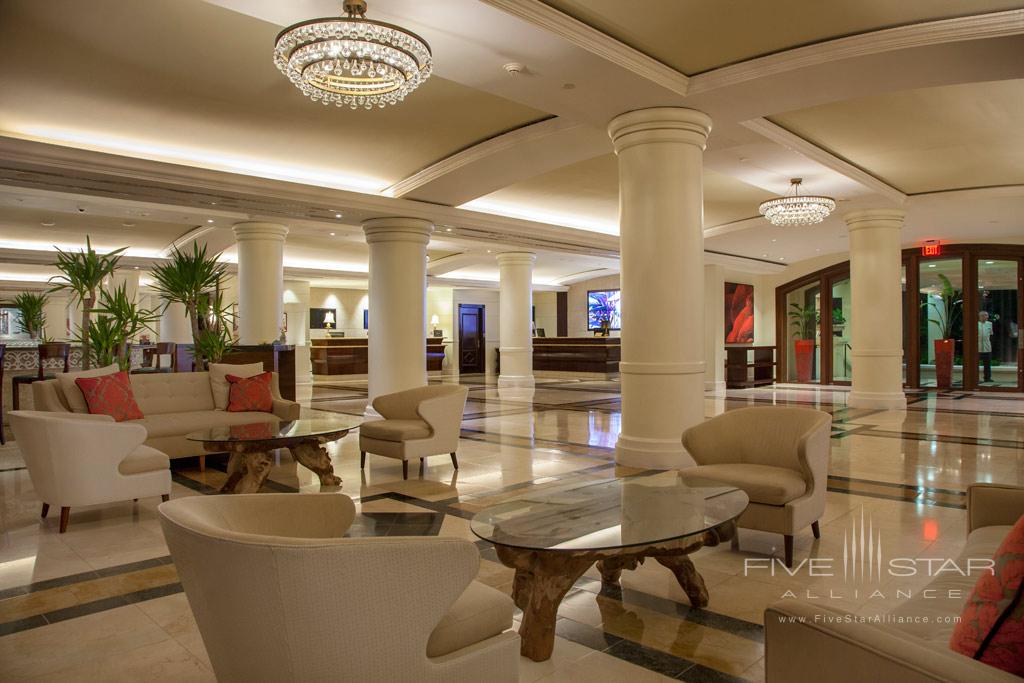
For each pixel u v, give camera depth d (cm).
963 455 671
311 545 168
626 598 321
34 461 443
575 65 506
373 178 916
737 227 1236
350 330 2073
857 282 1113
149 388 664
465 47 476
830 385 1667
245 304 1111
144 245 1406
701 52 524
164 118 675
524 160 771
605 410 1088
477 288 2141
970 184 987
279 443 514
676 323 603
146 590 338
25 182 729
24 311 1025
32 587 342
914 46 476
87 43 511
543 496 330
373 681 176
